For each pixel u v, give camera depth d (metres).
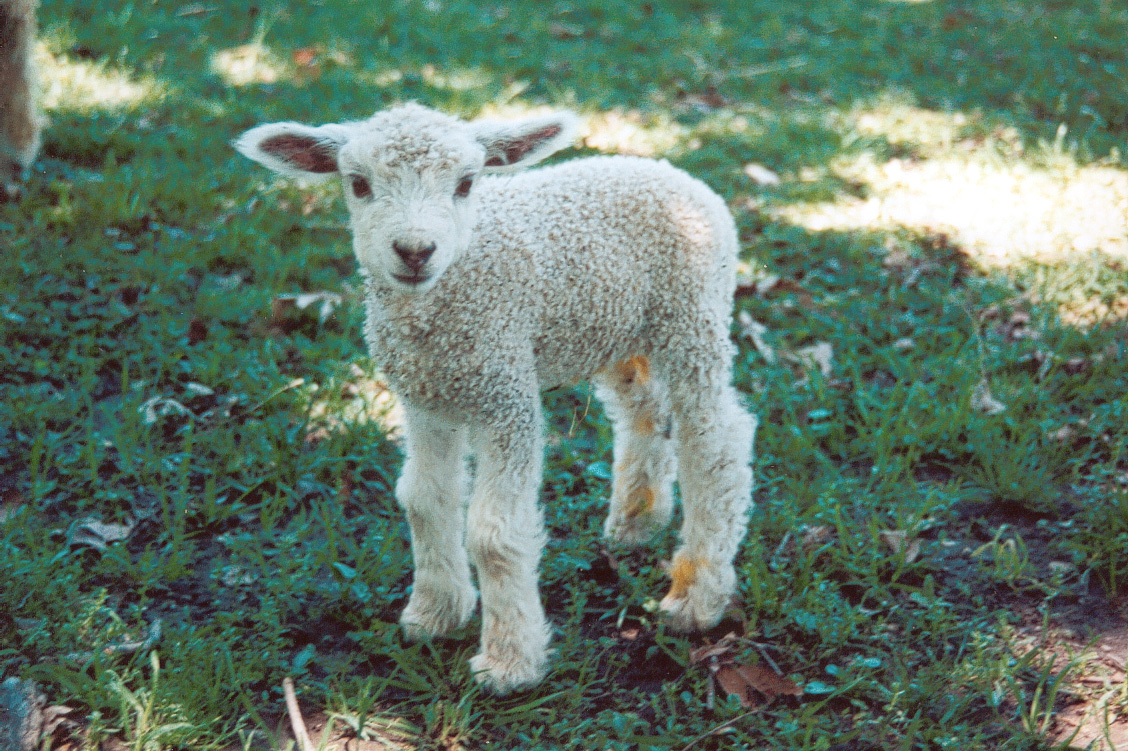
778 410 4.91
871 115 7.75
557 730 3.23
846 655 3.55
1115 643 3.55
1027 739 3.14
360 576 3.80
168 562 3.83
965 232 6.20
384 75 7.91
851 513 4.26
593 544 4.08
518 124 3.18
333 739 3.20
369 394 4.91
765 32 9.42
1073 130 7.45
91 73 7.36
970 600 3.79
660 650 3.56
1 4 5.64
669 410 3.91
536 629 3.36
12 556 3.63
